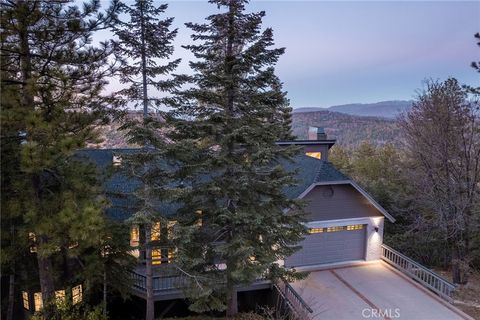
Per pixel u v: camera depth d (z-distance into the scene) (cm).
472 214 1490
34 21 777
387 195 2067
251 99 1037
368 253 1642
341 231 1619
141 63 1003
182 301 1327
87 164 933
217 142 1033
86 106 913
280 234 1050
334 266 1586
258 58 993
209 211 1027
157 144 959
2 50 789
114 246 1009
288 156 1081
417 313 1177
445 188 1537
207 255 1062
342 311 1185
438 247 1780
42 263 927
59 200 818
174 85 1026
